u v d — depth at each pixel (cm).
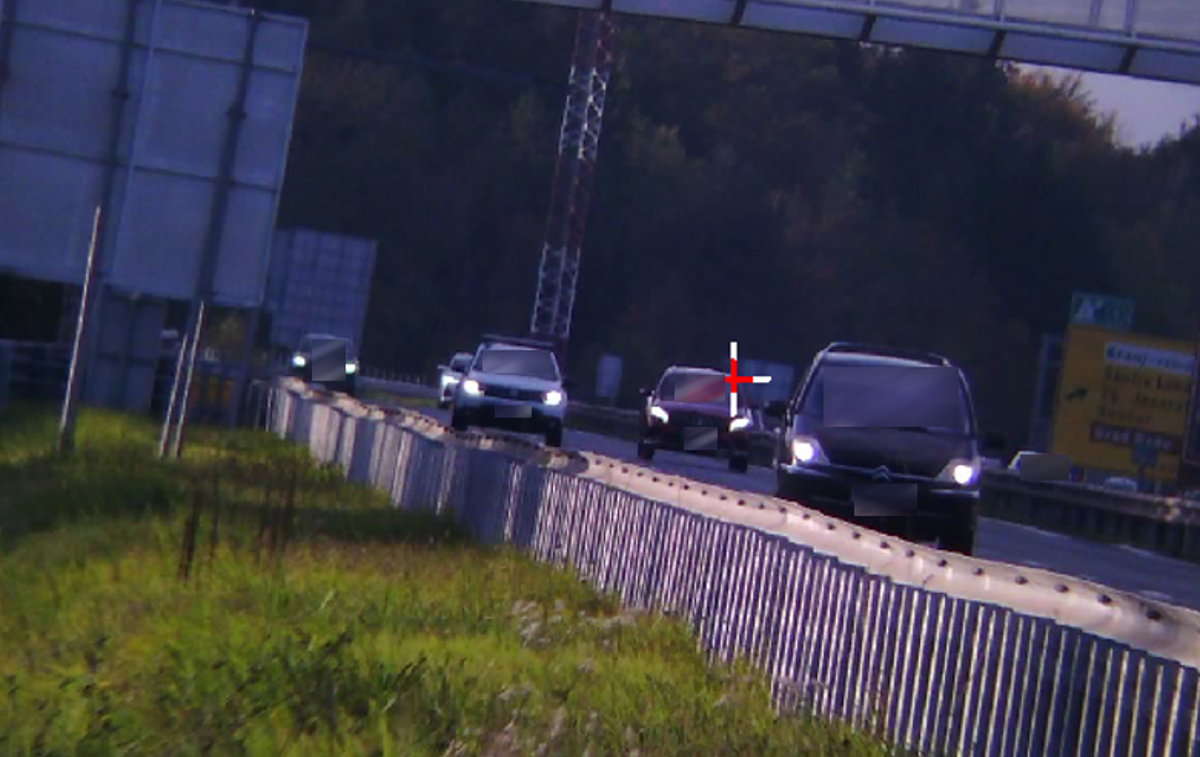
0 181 8231
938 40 8562
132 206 8269
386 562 4994
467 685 3048
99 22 8256
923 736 2922
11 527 5912
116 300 10712
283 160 8312
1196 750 2283
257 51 8312
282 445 10450
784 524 4106
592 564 4897
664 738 2820
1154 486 18238
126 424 9825
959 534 6412
